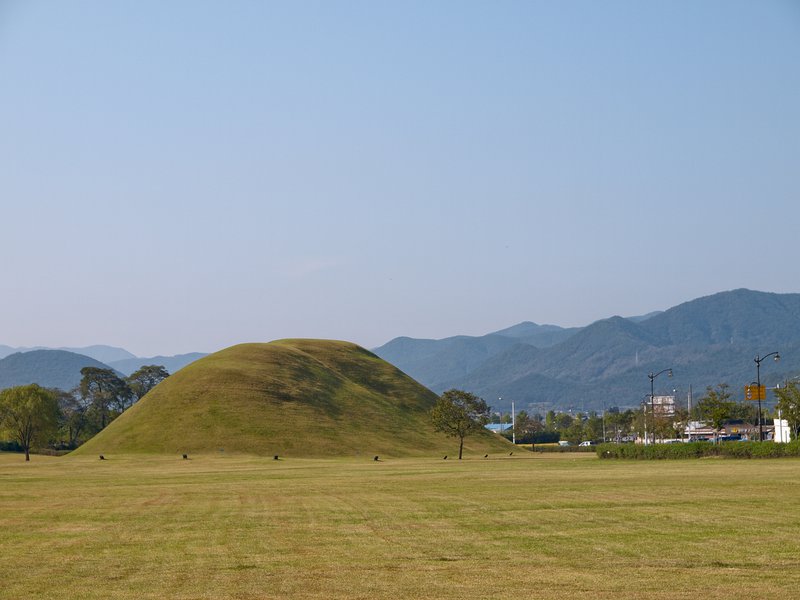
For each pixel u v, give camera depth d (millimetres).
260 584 19938
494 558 23203
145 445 130000
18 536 29516
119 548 26172
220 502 42750
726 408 129500
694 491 42656
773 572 20500
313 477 67000
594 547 24766
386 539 27312
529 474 65188
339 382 170000
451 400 124625
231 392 147250
